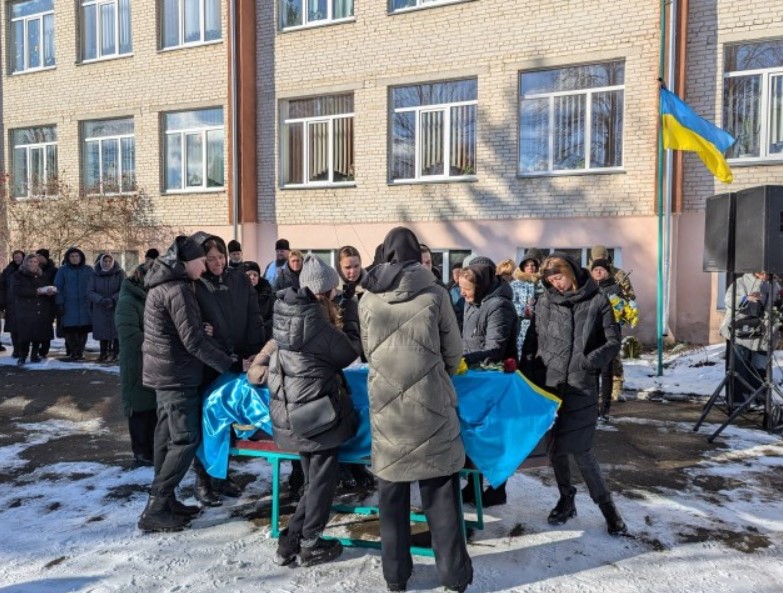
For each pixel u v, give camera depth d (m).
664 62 10.06
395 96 12.23
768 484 4.70
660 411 6.95
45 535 3.84
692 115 8.38
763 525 3.95
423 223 11.95
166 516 3.87
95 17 15.15
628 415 6.77
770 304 6.10
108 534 3.85
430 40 11.73
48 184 15.03
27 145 16.33
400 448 3.00
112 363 9.85
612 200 10.59
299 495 4.36
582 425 3.71
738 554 3.55
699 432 6.11
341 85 12.52
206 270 4.15
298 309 3.34
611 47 10.47
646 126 10.32
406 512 3.16
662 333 9.20
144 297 5.20
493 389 3.47
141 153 14.55
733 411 6.59
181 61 13.98
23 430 6.41
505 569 3.38
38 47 16.00
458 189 11.66
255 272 6.38
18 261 10.36
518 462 3.40
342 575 3.34
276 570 3.39
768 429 6.11
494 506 4.24
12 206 15.22
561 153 11.06
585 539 3.73
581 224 10.80
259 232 13.41
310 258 3.53
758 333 6.75
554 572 3.35
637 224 10.41
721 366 8.44
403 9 11.91
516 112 11.18
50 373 9.08
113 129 15.17
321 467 3.39
